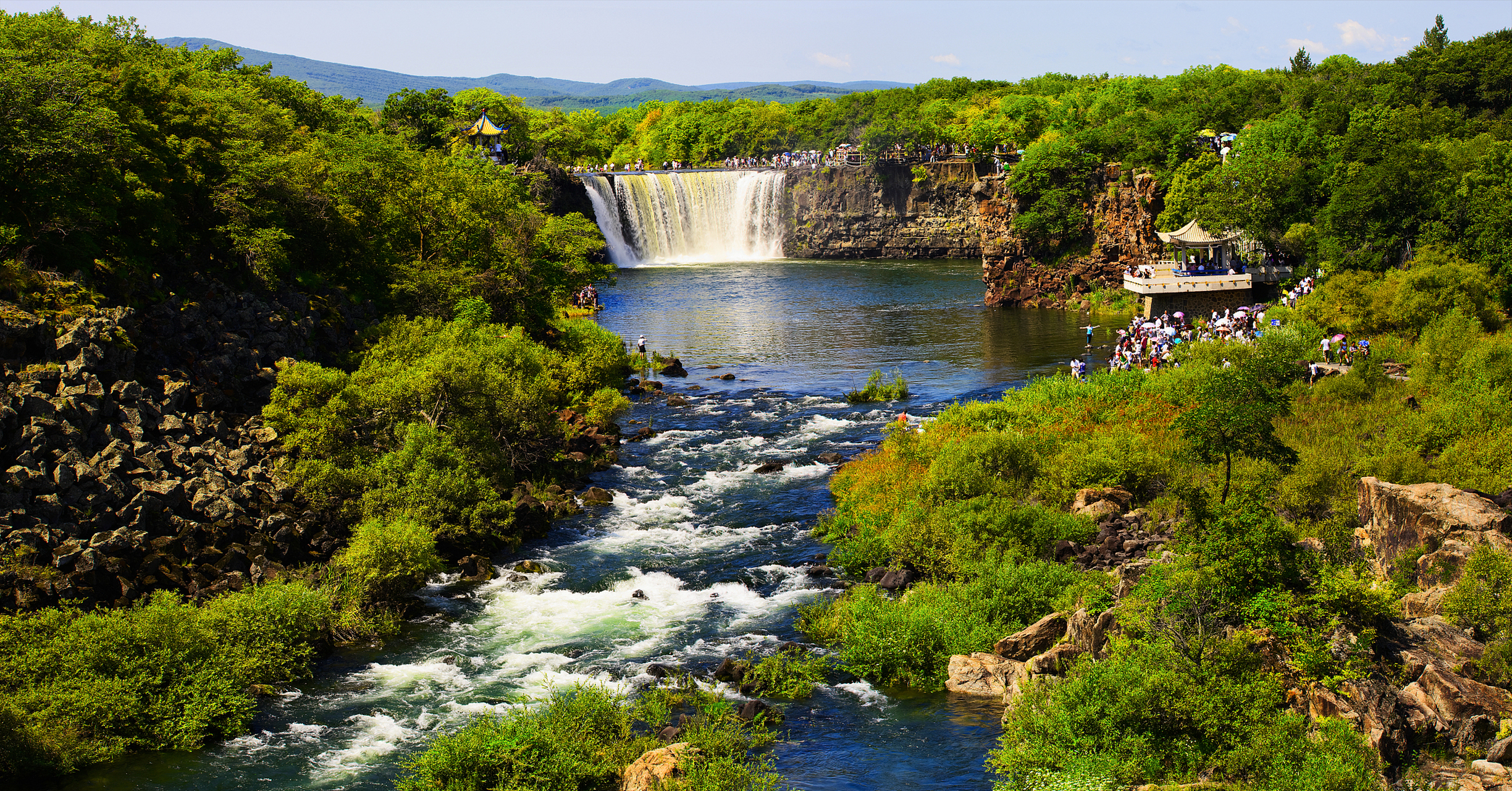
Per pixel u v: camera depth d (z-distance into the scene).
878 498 43.72
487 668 31.50
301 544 38.34
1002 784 23.12
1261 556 25.69
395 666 31.73
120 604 31.97
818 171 174.75
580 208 153.50
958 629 31.17
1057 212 112.00
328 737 27.47
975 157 169.25
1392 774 21.48
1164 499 39.84
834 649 32.28
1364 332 67.38
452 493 41.03
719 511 46.41
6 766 25.08
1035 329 94.38
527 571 39.41
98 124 41.72
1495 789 20.33
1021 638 29.77
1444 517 30.58
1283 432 47.09
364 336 54.97
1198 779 21.69
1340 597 24.88
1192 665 23.94
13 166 40.06
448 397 45.94
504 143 166.12
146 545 33.91
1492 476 38.69
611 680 30.27
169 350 42.66
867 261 167.62
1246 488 34.09
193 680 28.61
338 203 61.62
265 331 48.00
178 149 50.62
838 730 27.08
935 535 37.78
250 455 40.66
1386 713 22.52
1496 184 77.19
